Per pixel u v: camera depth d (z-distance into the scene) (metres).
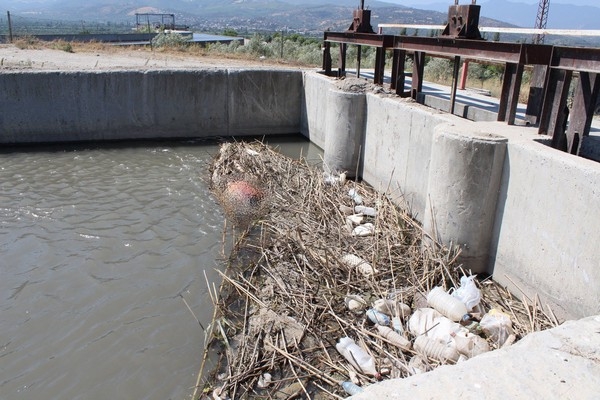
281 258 7.11
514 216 6.19
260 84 14.70
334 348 5.40
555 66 6.49
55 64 15.38
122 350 5.62
